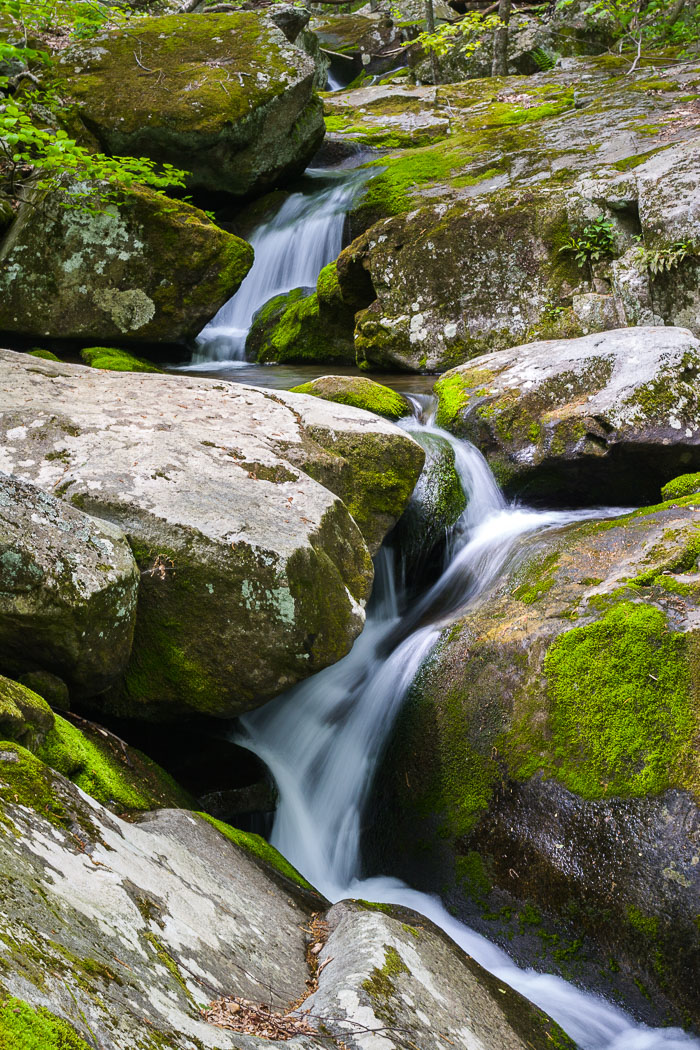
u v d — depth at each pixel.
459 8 20.27
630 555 4.13
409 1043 2.09
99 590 3.02
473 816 3.70
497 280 7.60
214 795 3.60
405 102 14.45
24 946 1.50
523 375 5.73
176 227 7.68
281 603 3.43
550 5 17.77
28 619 2.86
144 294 7.74
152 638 3.44
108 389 4.72
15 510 2.98
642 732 3.39
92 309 7.67
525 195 7.77
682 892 3.09
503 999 2.74
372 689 4.39
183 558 3.39
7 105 6.61
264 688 3.48
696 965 3.03
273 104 9.43
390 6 21.33
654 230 6.84
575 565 4.23
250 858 3.05
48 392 4.48
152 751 3.68
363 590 3.96
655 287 6.80
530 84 13.99
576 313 7.19
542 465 5.30
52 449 3.83
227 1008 1.89
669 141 8.16
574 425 5.24
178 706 3.48
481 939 3.46
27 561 2.86
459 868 3.66
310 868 3.90
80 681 3.15
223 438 4.27
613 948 3.21
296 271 9.58
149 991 1.70
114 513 3.48
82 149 6.43
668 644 3.51
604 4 13.96
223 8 13.80
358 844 4.04
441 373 7.62
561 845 3.41
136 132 8.94
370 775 4.14
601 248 7.33
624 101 9.88
